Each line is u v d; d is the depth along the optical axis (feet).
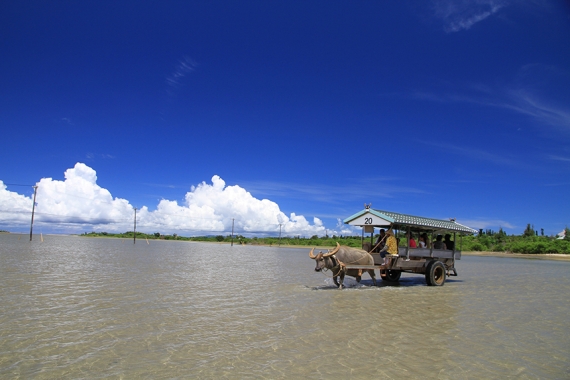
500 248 228.02
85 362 20.86
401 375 19.54
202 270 76.38
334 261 49.19
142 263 89.45
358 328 28.86
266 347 23.86
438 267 57.41
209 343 24.58
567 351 24.14
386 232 53.26
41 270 65.82
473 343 25.50
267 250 230.07
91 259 96.99
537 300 44.57
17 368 19.89
